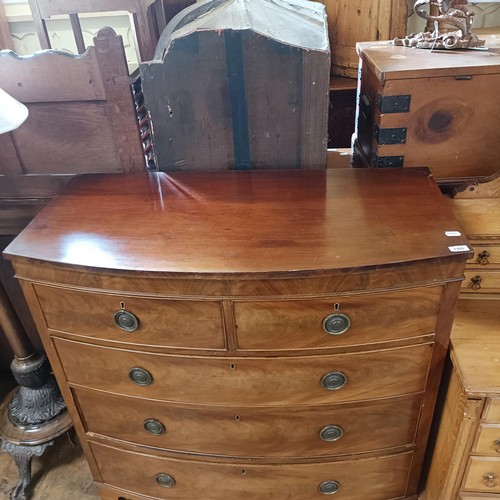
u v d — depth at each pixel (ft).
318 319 3.26
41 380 5.08
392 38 5.98
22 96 4.02
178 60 3.69
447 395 3.83
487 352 3.51
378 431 3.98
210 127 3.99
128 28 6.49
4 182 4.45
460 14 4.14
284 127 3.95
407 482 4.36
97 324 3.53
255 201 3.70
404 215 3.43
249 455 4.13
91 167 4.35
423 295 3.20
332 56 6.48
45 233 3.49
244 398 3.73
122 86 3.92
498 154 4.03
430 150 4.04
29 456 5.03
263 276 2.99
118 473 4.58
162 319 3.37
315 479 4.26
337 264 2.99
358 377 3.60
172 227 3.46
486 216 3.84
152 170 4.40
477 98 3.80
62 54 3.83
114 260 3.17
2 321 4.67
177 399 3.83
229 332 3.35
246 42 3.59
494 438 3.53
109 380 3.87
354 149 5.24
